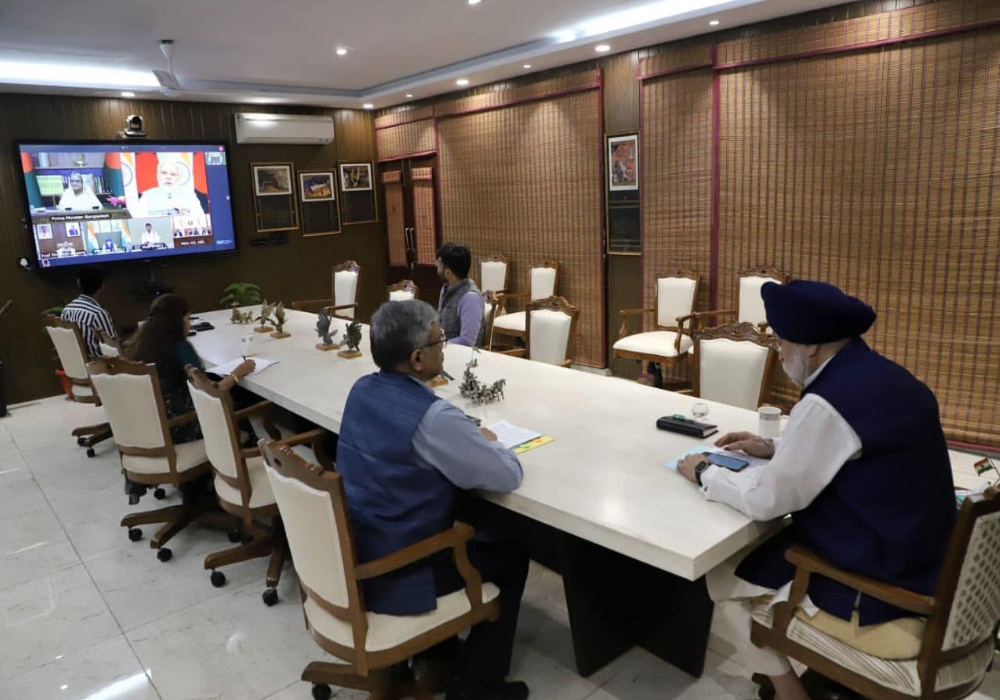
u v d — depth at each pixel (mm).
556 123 5941
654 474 1975
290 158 7469
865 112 4121
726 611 1833
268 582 2760
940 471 1521
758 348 2893
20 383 5957
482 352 3576
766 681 2016
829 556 1558
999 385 3840
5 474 4273
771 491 1590
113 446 4742
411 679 2117
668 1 4461
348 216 7992
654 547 1568
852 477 1521
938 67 3797
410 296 5477
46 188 5898
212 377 3430
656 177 5301
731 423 2377
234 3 4008
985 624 1500
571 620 2158
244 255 7270
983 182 3734
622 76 5383
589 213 5848
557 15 4617
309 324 4785
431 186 7441
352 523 1797
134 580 2969
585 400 2699
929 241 3988
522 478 1950
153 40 4789
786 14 4312
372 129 8062
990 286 3795
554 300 3982
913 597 1429
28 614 2730
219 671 2338
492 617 1930
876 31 3990
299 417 3533
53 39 4609
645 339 5020
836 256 4406
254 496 2666
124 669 2369
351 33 4832
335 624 1812
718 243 5012
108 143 6180
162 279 6754
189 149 6680
